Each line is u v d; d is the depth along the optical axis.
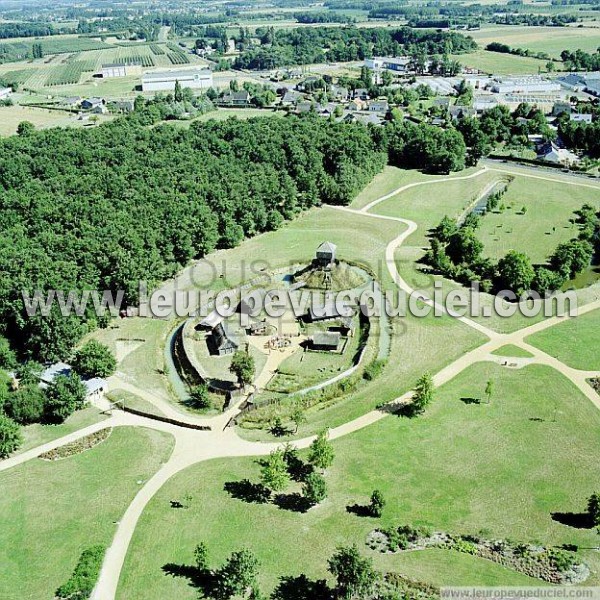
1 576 102.56
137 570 103.31
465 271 197.12
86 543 108.50
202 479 122.44
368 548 105.88
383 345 164.88
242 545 107.19
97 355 151.00
